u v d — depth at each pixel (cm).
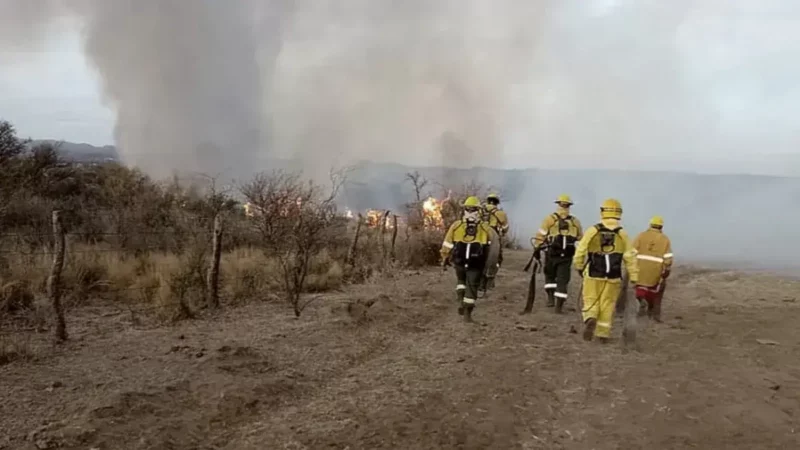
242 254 1402
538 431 585
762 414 631
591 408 644
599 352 849
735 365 805
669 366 791
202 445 525
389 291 1235
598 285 900
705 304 1305
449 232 1029
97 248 1298
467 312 1009
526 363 785
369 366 758
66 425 523
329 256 1436
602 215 912
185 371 675
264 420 582
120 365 692
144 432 528
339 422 580
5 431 513
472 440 560
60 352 733
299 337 847
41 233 1388
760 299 1377
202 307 992
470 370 750
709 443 564
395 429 571
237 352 740
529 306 1112
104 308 975
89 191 2002
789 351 884
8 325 828
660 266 1071
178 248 1458
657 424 605
